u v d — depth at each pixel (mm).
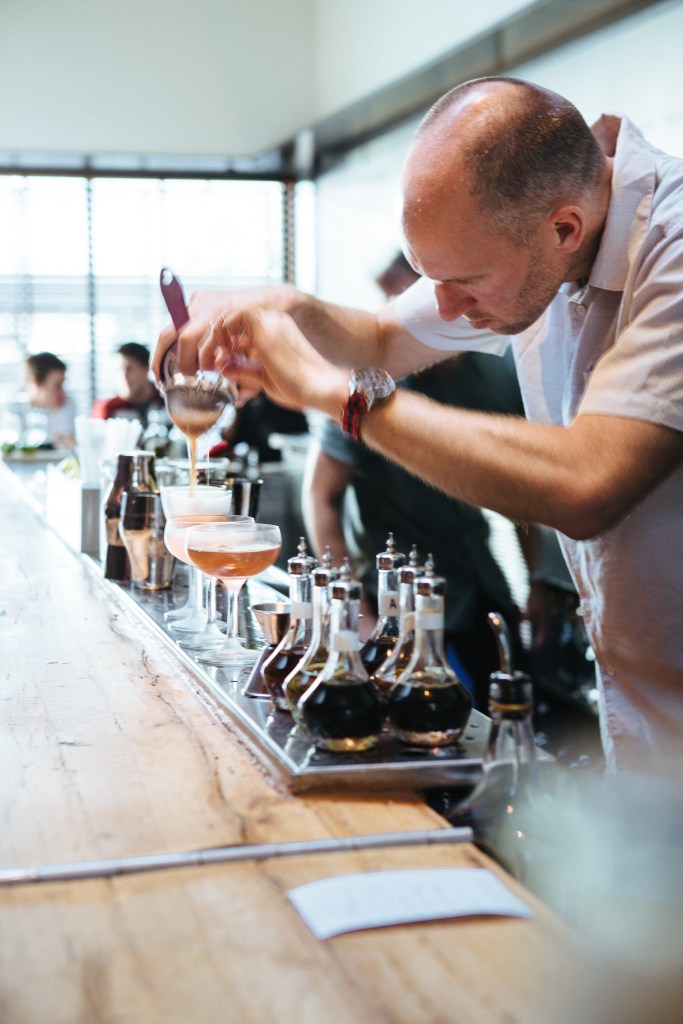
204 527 1464
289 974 761
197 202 8477
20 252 8328
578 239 1428
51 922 836
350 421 1363
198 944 803
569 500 1253
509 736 1012
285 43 7281
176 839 975
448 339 1938
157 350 1760
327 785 1077
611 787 1198
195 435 1714
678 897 962
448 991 738
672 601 1515
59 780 1114
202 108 7359
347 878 901
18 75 7148
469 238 1386
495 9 4719
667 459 1269
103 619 1840
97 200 8367
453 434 1294
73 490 2557
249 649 1568
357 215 7461
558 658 3533
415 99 6273
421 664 1146
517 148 1349
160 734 1258
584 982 731
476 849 968
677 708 1565
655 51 4262
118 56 7246
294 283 8648
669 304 1271
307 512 2734
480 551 2846
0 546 2627
